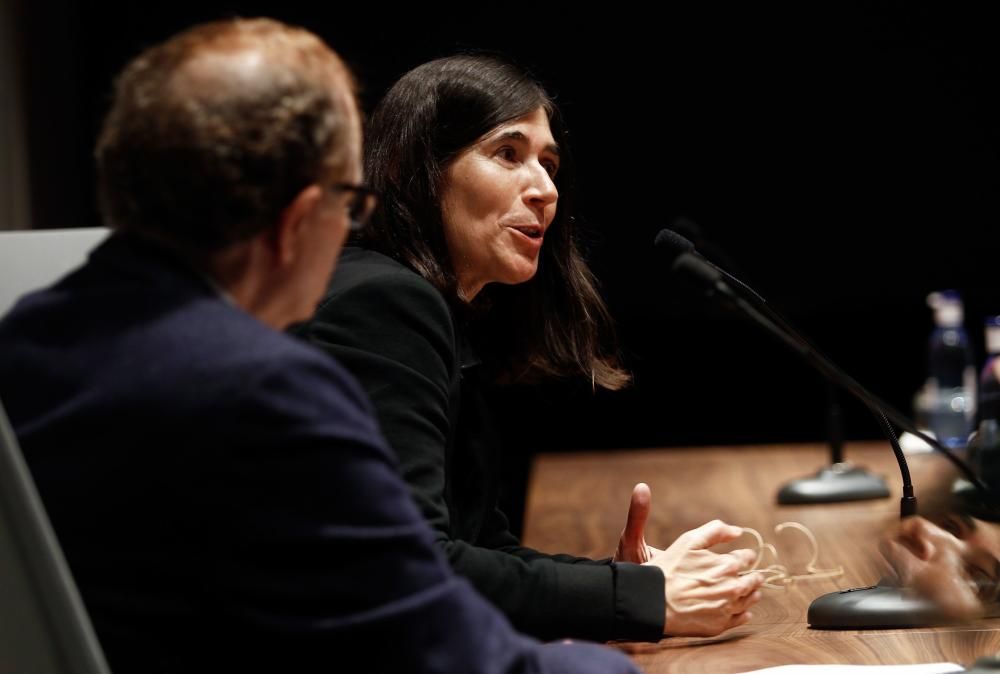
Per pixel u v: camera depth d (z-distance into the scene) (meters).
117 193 3.47
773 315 5.77
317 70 3.55
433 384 5.21
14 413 3.32
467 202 5.88
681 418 17.94
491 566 5.04
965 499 6.55
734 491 9.31
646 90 17.12
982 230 17.08
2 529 3.09
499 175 5.87
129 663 3.16
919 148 17.11
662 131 17.19
